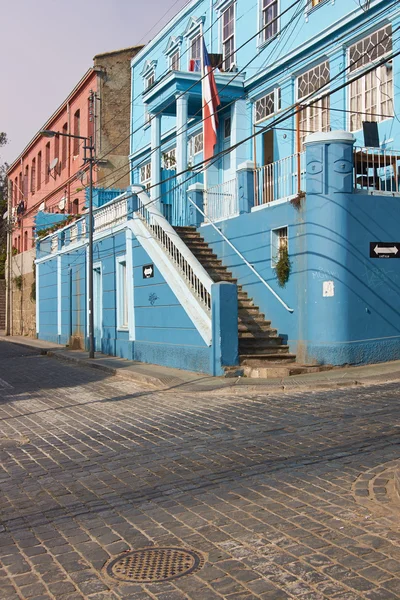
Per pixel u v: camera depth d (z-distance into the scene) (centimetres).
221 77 1970
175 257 1641
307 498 562
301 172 1548
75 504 589
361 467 646
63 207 3447
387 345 1366
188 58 2384
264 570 423
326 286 1341
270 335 1485
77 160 3306
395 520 498
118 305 1994
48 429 957
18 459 776
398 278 1380
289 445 752
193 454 744
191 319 1484
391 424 820
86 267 2344
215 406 1066
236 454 729
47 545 491
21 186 4450
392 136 1480
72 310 2541
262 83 1811
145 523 526
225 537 484
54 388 1434
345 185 1336
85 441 856
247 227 1623
